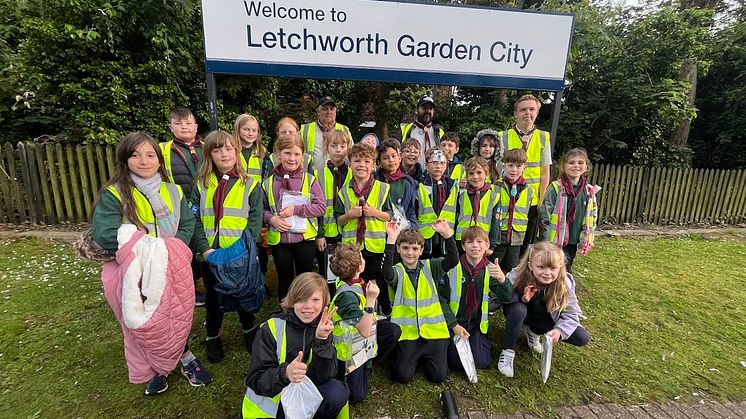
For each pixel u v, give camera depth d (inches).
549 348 96.8
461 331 101.8
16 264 163.8
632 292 161.8
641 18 325.1
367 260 121.4
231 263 93.0
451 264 102.3
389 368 105.6
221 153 97.7
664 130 335.3
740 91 340.5
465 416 89.1
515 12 158.2
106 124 218.5
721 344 124.5
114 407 88.0
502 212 136.0
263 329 76.1
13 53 257.8
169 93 235.8
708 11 304.2
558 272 102.7
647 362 113.1
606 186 265.3
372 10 149.6
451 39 157.0
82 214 217.2
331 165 136.2
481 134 145.1
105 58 219.8
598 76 318.0
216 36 143.1
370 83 347.9
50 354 106.3
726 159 373.7
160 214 84.6
